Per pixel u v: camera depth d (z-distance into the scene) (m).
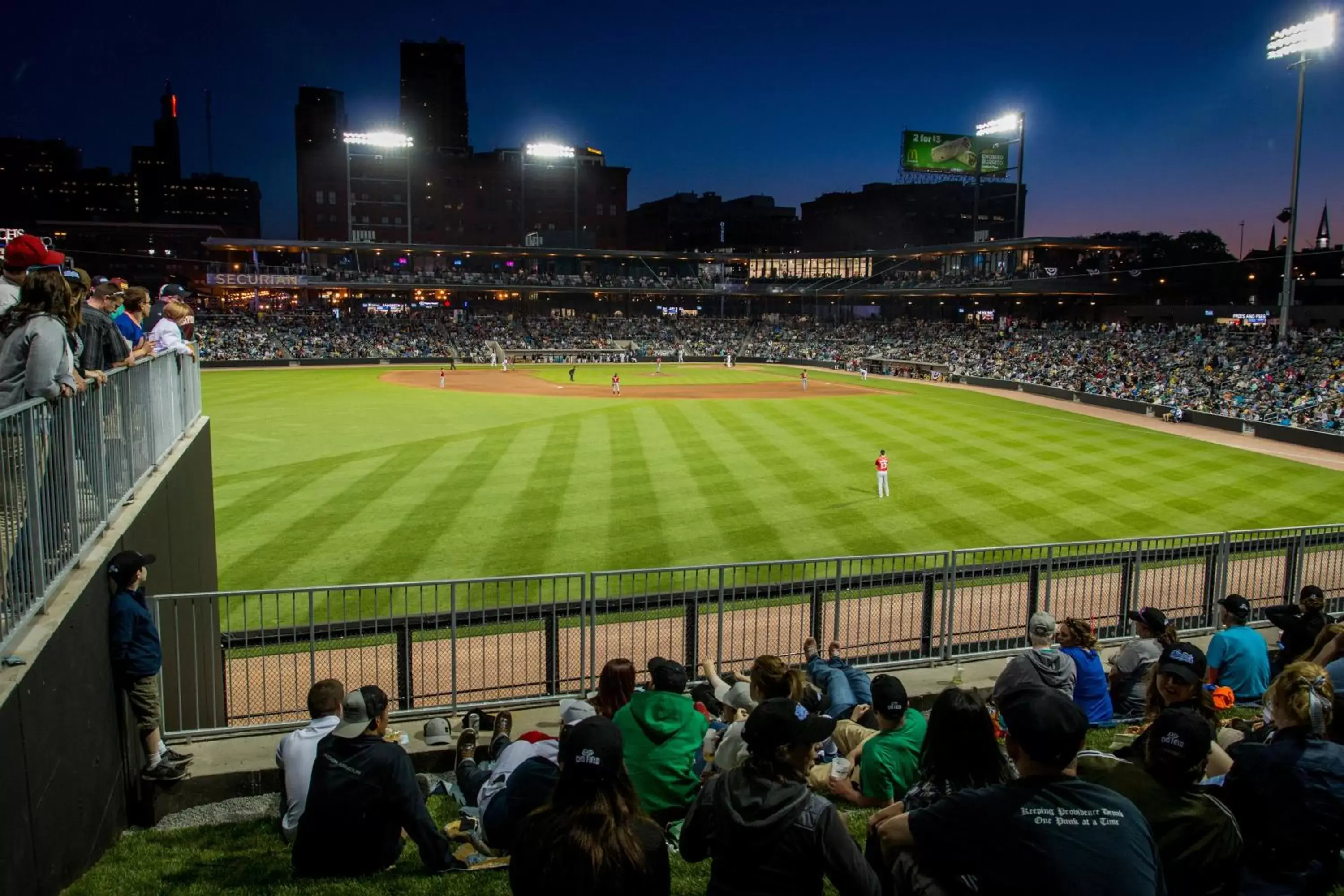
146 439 9.30
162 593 9.35
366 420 43.53
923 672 11.20
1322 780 4.37
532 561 20.19
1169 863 3.87
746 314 125.25
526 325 103.94
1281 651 9.49
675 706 5.92
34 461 5.73
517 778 5.31
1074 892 3.14
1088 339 75.06
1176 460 33.84
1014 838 3.26
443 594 17.86
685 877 5.69
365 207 136.75
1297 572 14.73
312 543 21.48
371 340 89.62
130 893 5.57
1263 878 4.48
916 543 21.77
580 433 39.41
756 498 26.42
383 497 26.38
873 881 3.72
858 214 153.38
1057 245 87.12
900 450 35.34
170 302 11.04
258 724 10.70
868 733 7.20
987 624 15.11
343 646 12.37
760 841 3.71
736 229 171.38
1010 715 3.41
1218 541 14.96
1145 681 9.03
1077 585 17.22
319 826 5.53
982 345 82.69
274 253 132.62
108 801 6.64
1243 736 5.83
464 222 142.12
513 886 3.63
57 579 6.14
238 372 73.81
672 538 22.02
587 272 123.44
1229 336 64.06
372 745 5.59
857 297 116.38
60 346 6.14
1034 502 26.05
